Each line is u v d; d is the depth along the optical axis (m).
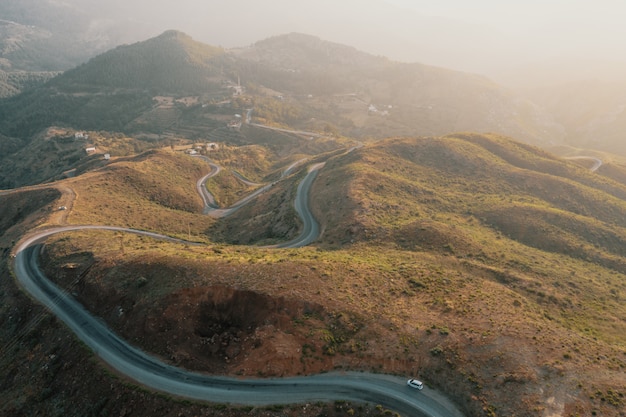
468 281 65.38
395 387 43.03
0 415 49.28
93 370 47.66
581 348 47.78
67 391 47.94
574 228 106.75
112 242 80.50
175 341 49.25
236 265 58.69
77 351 50.94
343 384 43.16
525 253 91.44
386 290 57.59
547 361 44.28
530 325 51.44
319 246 84.31
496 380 42.34
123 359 48.47
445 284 62.38
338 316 49.44
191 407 41.22
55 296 62.66
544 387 41.03
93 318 56.91
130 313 54.22
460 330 49.25
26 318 59.97
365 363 45.16
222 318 51.03
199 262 59.06
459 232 90.12
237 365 45.44
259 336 46.91
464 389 42.12
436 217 102.50
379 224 90.12
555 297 69.88
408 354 45.78
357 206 98.69
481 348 46.19
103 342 51.72
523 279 74.12
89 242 79.50
